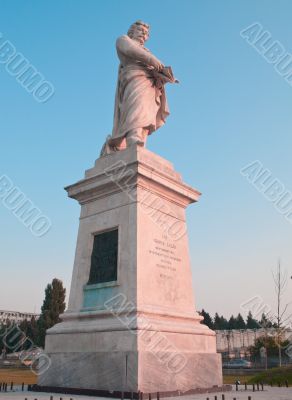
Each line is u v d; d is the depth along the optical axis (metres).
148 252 10.37
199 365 9.91
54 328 10.48
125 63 13.41
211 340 10.84
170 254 11.07
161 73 13.02
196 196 12.52
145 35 14.01
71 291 11.07
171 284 10.73
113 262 10.52
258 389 11.08
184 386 9.27
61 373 9.59
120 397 8.18
